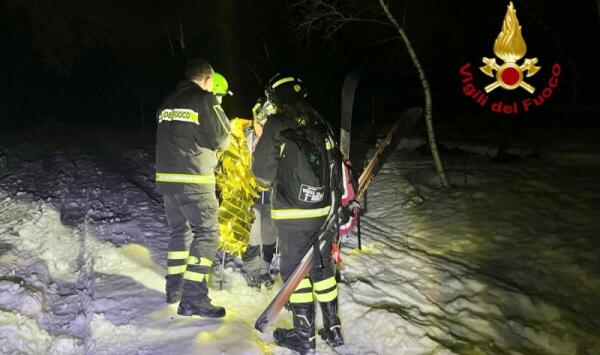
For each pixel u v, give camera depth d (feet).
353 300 15.05
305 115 11.83
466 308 15.52
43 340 12.01
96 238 18.48
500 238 21.01
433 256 19.58
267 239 14.84
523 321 15.28
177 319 12.78
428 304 15.56
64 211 23.04
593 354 13.71
